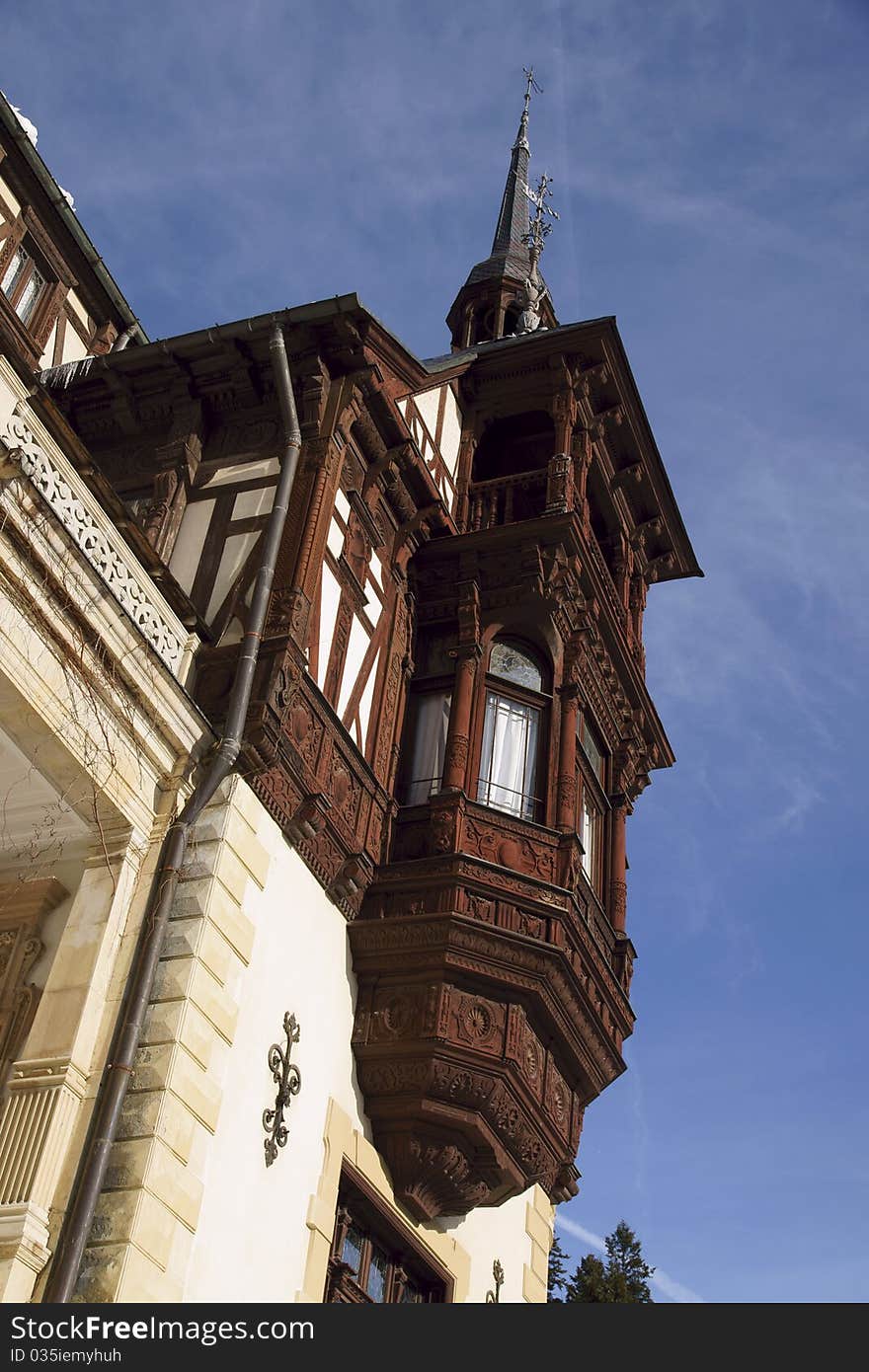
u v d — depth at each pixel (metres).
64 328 15.30
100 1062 8.44
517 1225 13.02
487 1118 10.59
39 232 14.82
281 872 10.20
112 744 9.12
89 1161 7.96
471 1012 10.69
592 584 13.45
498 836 11.52
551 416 15.09
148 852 9.34
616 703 14.25
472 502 14.83
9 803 9.40
